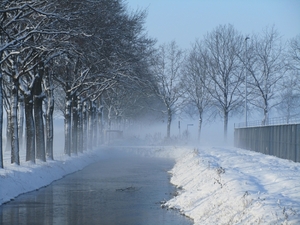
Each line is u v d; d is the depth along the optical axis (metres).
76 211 27.64
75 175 49.09
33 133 42.97
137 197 33.53
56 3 36.97
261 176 29.16
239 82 99.88
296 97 94.75
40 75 43.03
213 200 24.16
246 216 18.05
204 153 60.28
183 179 41.06
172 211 27.56
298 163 41.41
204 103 106.38
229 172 31.22
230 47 100.12
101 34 42.19
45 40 38.12
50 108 50.78
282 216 16.36
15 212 27.09
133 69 58.19
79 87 59.59
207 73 102.25
